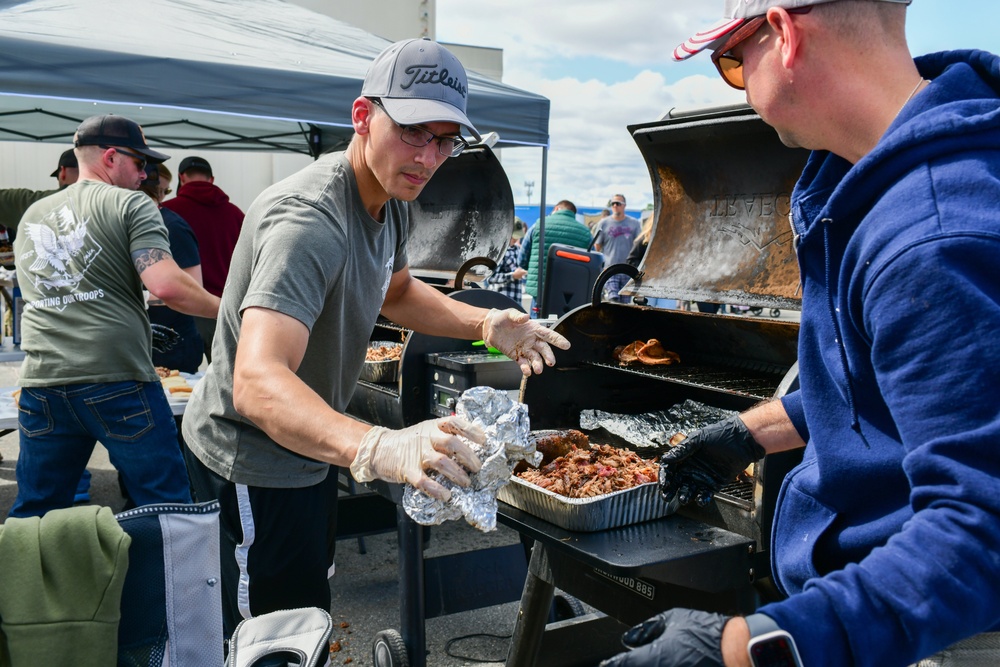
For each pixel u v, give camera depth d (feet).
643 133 8.80
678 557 5.74
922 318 2.99
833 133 3.76
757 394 7.12
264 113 14.35
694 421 8.30
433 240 14.52
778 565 4.34
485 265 12.70
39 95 12.46
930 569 2.77
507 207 12.96
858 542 3.77
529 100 16.81
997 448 2.79
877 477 3.68
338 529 11.30
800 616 2.86
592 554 5.77
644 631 3.23
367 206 6.38
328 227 5.72
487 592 9.70
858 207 3.58
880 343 3.16
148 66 13.28
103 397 9.71
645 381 9.32
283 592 7.05
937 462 2.89
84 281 9.64
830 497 3.93
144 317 10.21
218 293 18.06
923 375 2.98
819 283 3.91
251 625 4.95
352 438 4.50
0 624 4.29
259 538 6.82
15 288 17.25
